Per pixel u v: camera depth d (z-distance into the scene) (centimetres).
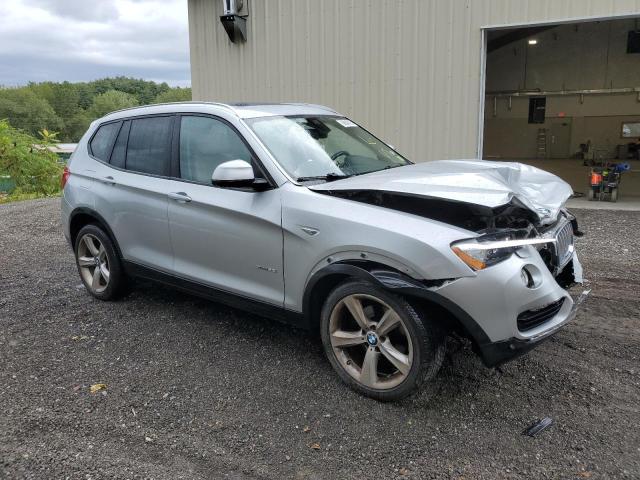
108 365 374
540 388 331
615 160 2052
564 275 380
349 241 309
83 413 314
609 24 2044
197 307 477
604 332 407
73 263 648
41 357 388
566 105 2212
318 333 356
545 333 300
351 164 401
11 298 517
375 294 306
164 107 446
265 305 365
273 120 401
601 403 313
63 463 270
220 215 377
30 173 1972
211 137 398
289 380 348
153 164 436
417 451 276
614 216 878
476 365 360
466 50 927
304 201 336
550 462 264
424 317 296
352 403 320
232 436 292
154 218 425
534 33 1897
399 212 308
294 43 1040
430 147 981
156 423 304
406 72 971
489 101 2314
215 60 1106
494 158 2361
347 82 1015
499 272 283
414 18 948
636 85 2070
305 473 262
